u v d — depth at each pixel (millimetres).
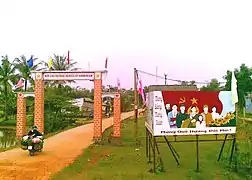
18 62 53406
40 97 26531
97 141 24359
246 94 46156
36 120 26484
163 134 14703
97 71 26172
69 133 30969
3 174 13812
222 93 15055
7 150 20000
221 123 15047
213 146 20938
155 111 14727
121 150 20562
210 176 13523
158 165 15531
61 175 13656
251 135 22141
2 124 49156
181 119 14773
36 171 14383
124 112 75500
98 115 25719
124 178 13156
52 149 20422
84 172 14266
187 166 15367
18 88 39750
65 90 54969
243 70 48438
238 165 14578
